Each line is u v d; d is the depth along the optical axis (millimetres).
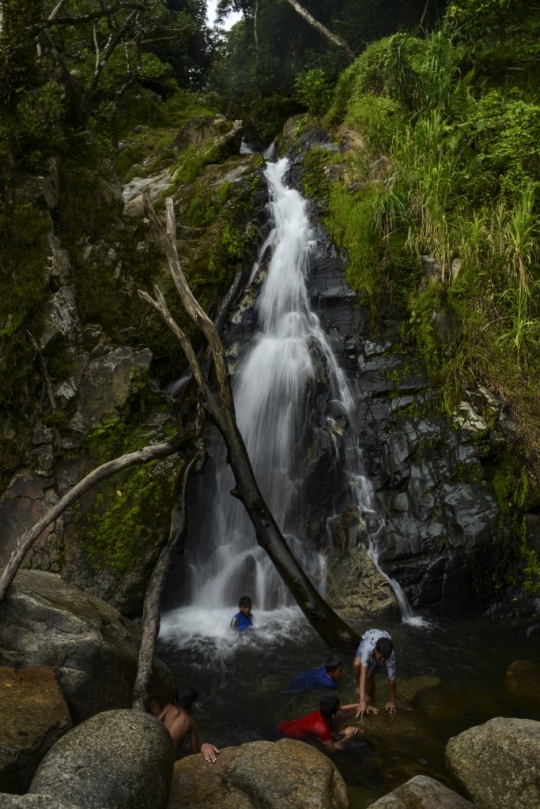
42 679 4504
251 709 5500
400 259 9773
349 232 10070
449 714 5352
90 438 7129
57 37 10938
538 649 6715
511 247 9297
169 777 3688
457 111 11430
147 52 21719
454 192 10234
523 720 4516
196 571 7887
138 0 14617
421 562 7734
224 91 20250
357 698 5648
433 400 8836
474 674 6109
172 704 4930
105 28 17000
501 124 10812
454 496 8109
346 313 9617
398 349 9359
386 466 8430
